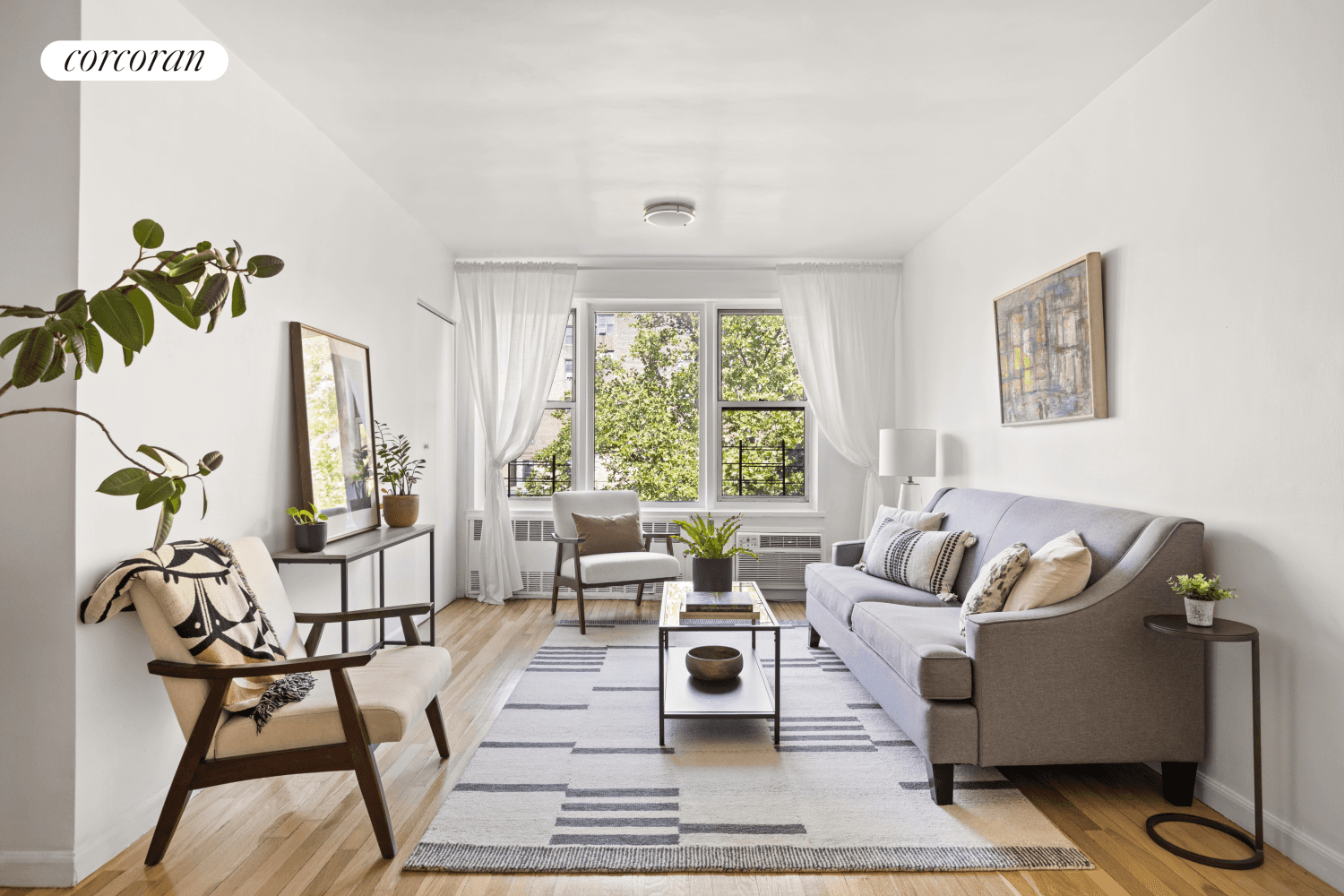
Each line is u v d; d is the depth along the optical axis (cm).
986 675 244
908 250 567
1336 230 207
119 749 224
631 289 603
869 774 272
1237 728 241
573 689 365
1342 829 205
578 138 365
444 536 556
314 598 350
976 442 448
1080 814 246
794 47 283
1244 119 239
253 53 285
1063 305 340
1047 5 256
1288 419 223
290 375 330
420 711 241
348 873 210
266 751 215
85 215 212
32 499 208
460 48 282
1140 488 293
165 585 209
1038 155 373
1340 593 206
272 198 314
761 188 435
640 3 253
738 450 614
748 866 211
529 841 224
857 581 396
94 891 201
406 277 476
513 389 584
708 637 468
